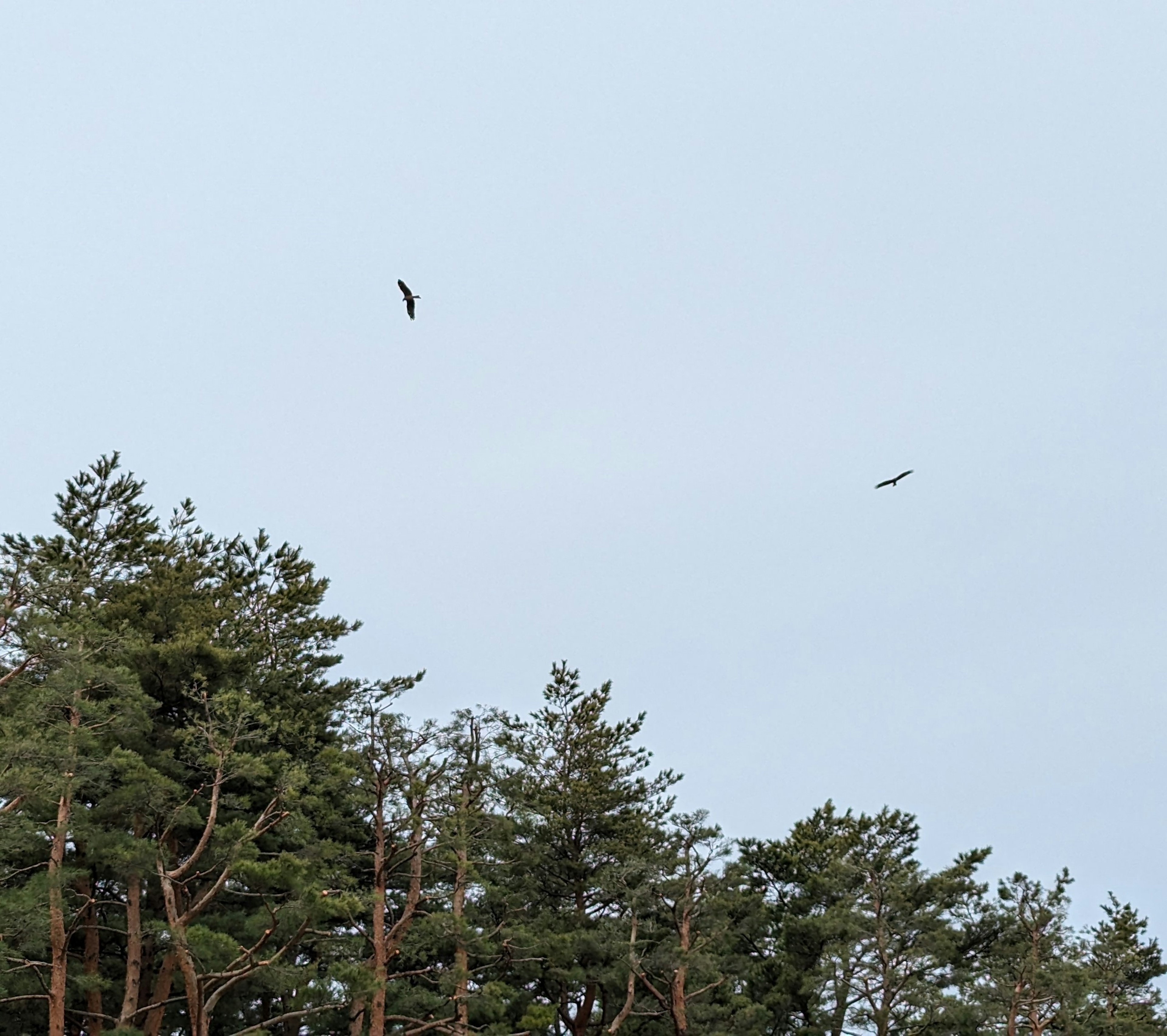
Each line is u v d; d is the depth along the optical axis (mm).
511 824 36250
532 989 40812
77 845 34219
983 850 45000
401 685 42625
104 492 45531
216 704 33906
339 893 32812
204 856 34719
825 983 38188
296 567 50406
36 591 33281
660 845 42812
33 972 31781
